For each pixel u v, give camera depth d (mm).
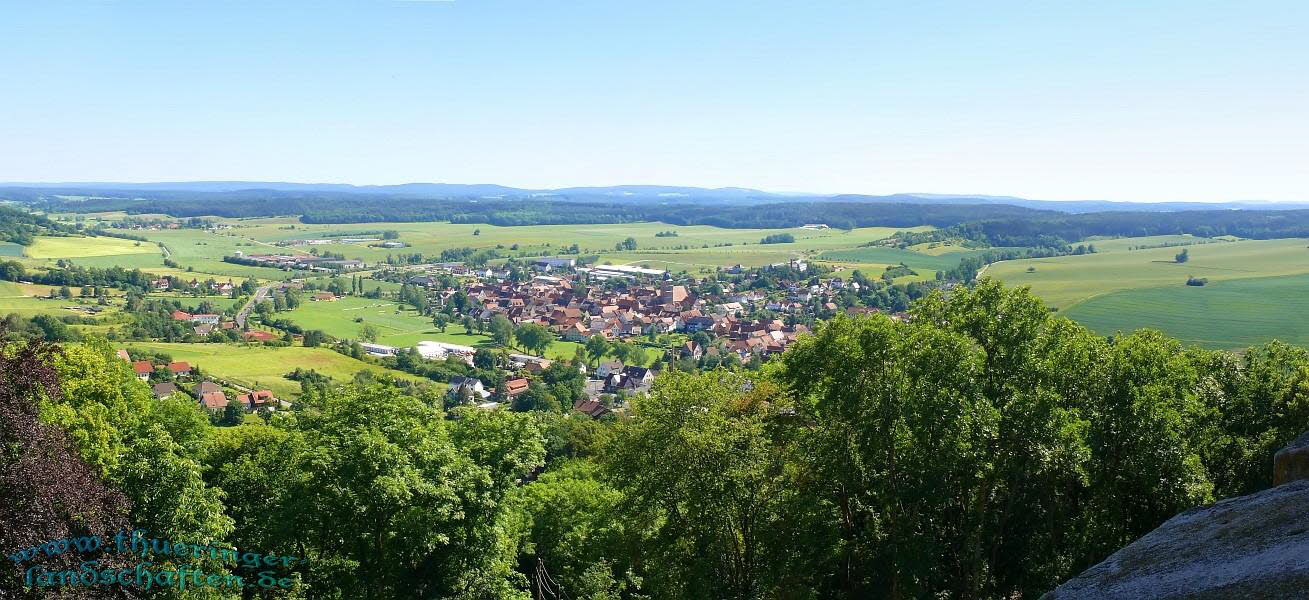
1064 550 33125
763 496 32125
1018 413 29203
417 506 30188
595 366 174000
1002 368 32500
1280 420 38969
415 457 31547
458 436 35750
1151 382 31250
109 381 40375
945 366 30078
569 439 94938
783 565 30734
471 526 32188
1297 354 43625
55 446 24484
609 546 39188
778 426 34156
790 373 33750
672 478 31062
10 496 22344
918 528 31484
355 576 31312
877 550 31469
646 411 32500
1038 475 31094
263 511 36031
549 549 49250
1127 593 12742
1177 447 30109
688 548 32938
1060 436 28172
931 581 31391
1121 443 30953
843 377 30391
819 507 30875
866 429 29578
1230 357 43875
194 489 28094
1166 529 14742
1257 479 36750
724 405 32906
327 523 31672
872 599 31906
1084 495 34562
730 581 32312
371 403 34188
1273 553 11898
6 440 23250
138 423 40688
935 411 28859
